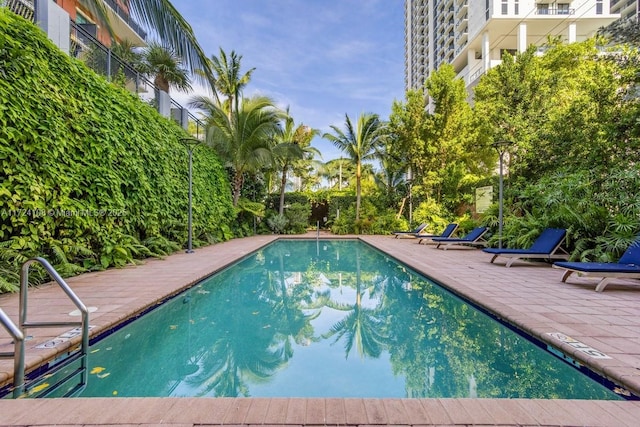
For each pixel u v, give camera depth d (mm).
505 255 5996
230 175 13453
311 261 8062
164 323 3580
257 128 11875
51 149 4395
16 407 1578
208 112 11742
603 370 2012
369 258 8562
